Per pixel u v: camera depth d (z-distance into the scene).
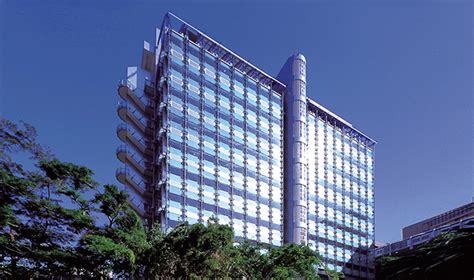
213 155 80.81
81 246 38.66
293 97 100.19
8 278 36.78
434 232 111.56
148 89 82.56
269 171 90.94
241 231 81.50
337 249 105.25
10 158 37.75
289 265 57.06
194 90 80.88
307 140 102.56
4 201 36.94
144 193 77.94
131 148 80.12
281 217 90.56
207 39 87.44
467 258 90.81
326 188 106.38
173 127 75.81
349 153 118.38
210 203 77.62
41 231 38.47
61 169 39.72
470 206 137.75
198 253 43.34
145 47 86.00
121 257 39.38
